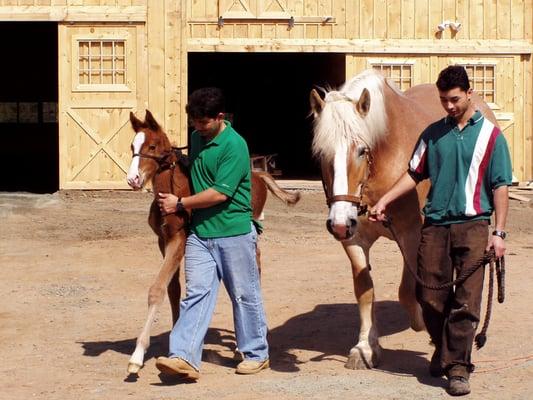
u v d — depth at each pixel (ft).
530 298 31.68
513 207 56.90
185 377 22.09
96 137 60.64
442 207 21.21
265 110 84.99
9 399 21.17
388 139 22.99
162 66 61.00
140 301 31.86
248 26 62.13
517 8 63.21
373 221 22.18
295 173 75.46
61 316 29.63
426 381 22.06
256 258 24.45
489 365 23.54
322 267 37.93
